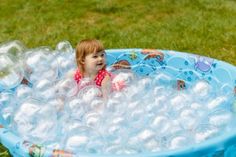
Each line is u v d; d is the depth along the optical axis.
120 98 3.49
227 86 3.82
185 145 2.77
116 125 3.06
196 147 2.53
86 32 6.29
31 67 3.99
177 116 3.32
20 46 4.17
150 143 2.89
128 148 2.83
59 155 2.53
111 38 5.99
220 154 2.60
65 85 3.77
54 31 6.38
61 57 4.23
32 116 3.13
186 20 6.59
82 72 3.90
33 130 3.06
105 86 3.79
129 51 4.37
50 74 3.99
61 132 3.10
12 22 6.86
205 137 2.87
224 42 5.72
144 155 2.46
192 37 5.88
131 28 6.38
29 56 4.05
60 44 4.43
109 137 3.00
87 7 7.40
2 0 7.99
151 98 3.57
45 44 5.89
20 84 3.91
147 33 6.14
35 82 3.90
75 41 5.96
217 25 6.27
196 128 3.01
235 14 6.83
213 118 3.11
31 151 2.60
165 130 3.06
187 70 4.21
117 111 3.34
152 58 4.34
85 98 3.52
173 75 4.29
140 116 3.24
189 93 3.73
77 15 7.05
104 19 6.85
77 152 2.53
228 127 3.03
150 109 3.38
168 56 4.29
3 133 2.79
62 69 4.16
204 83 3.77
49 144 2.93
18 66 3.92
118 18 6.88
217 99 3.52
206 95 3.69
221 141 2.58
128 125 3.15
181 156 2.50
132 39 5.90
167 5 7.34
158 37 5.93
